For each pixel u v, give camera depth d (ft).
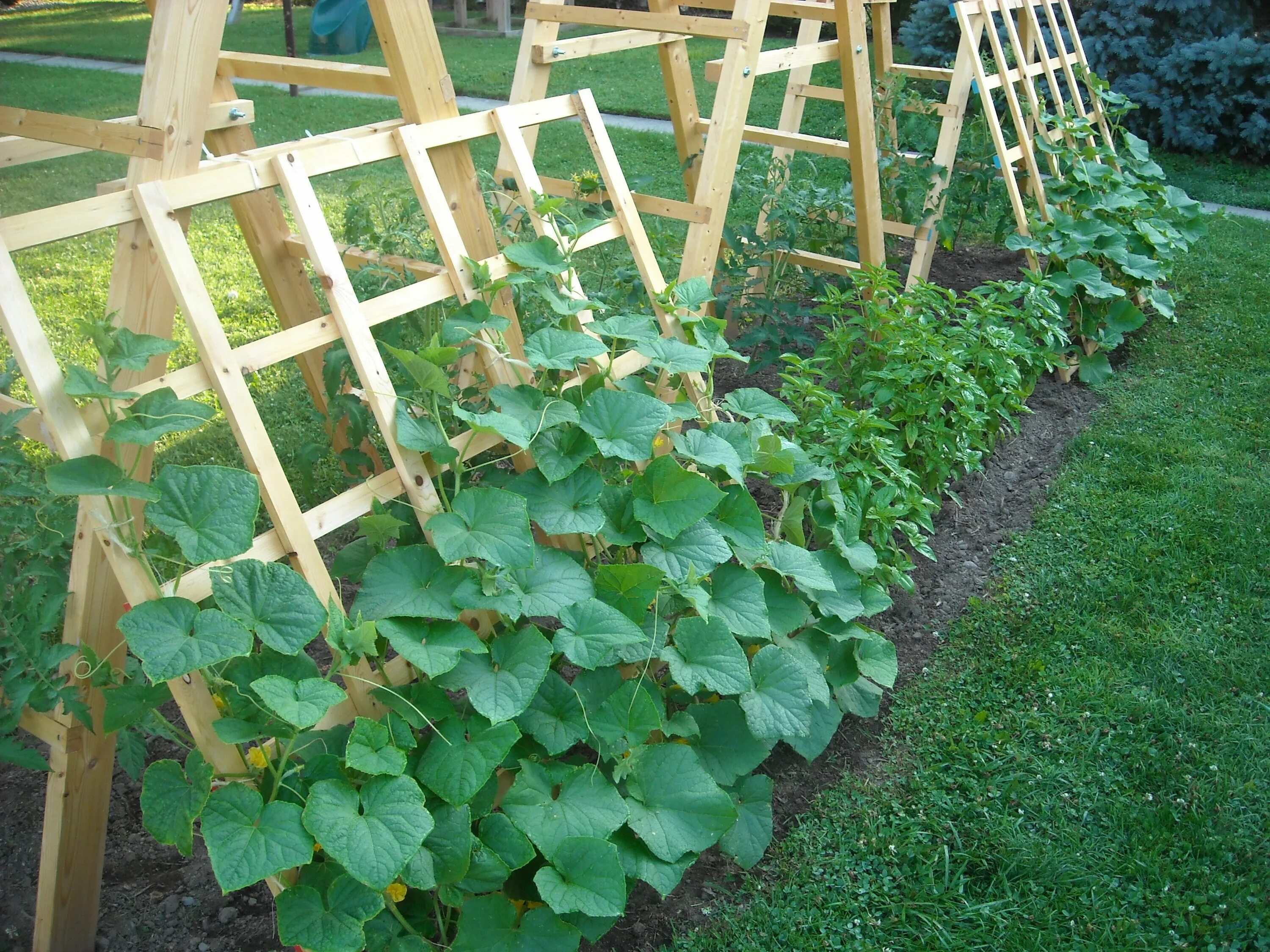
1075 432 14.57
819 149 15.53
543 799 7.04
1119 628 10.61
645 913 7.77
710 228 12.00
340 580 11.12
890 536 10.60
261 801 5.81
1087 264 15.88
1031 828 8.42
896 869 8.08
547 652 6.91
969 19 15.92
